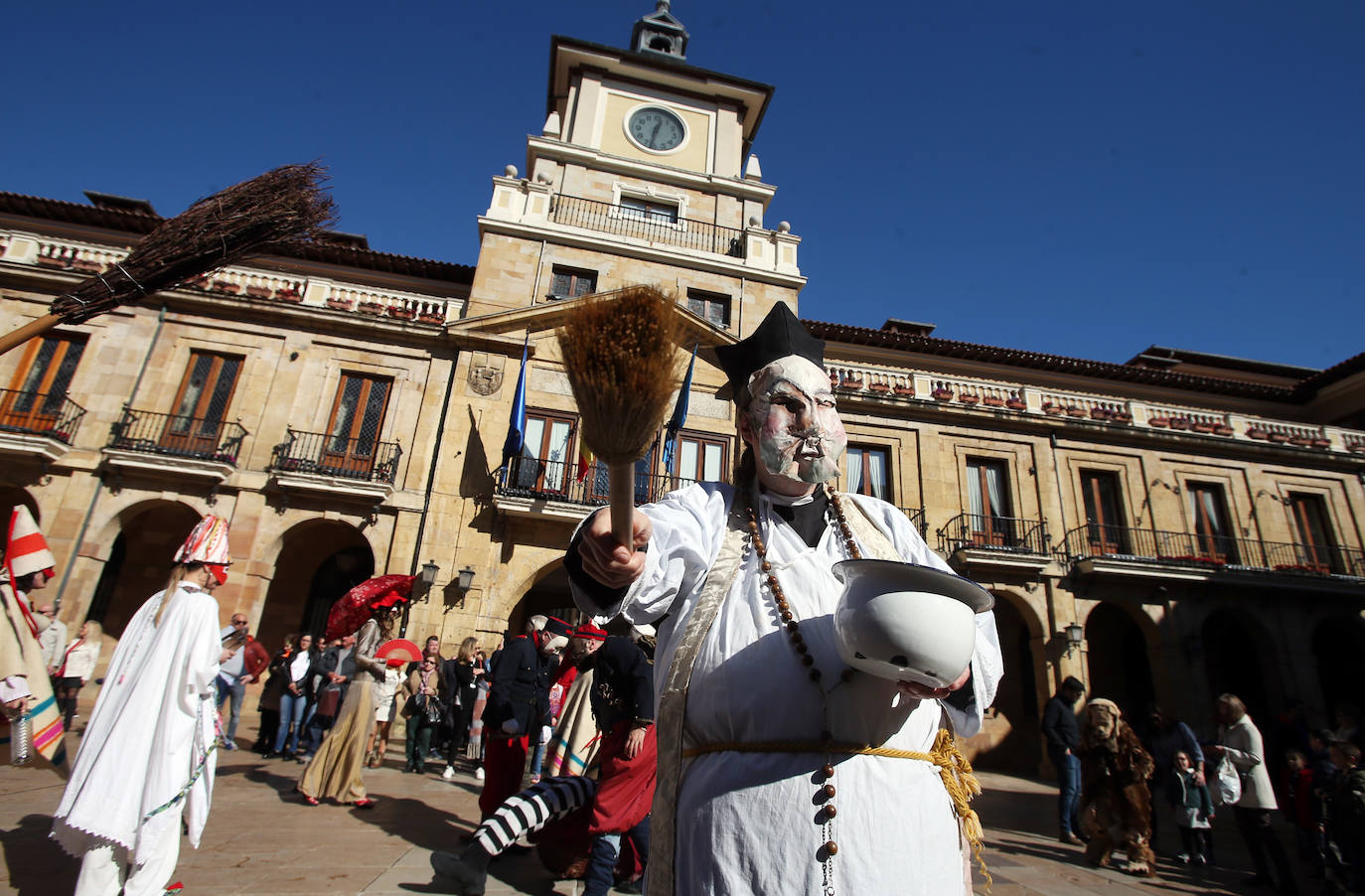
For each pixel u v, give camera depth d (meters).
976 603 1.33
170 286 3.50
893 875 1.21
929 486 17.41
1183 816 7.27
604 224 18.73
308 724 9.77
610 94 21.33
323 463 15.06
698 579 1.52
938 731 1.55
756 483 1.71
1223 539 18.19
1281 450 18.88
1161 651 16.36
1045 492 17.75
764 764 1.28
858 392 17.75
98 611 14.82
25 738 3.51
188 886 3.83
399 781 8.33
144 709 3.20
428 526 14.65
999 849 7.03
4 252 15.55
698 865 1.25
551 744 5.29
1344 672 18.22
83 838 3.10
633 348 1.06
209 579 3.61
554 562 14.86
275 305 15.75
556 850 4.41
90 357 15.01
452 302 16.81
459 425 15.48
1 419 14.40
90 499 13.93
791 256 19.05
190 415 15.07
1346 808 5.74
